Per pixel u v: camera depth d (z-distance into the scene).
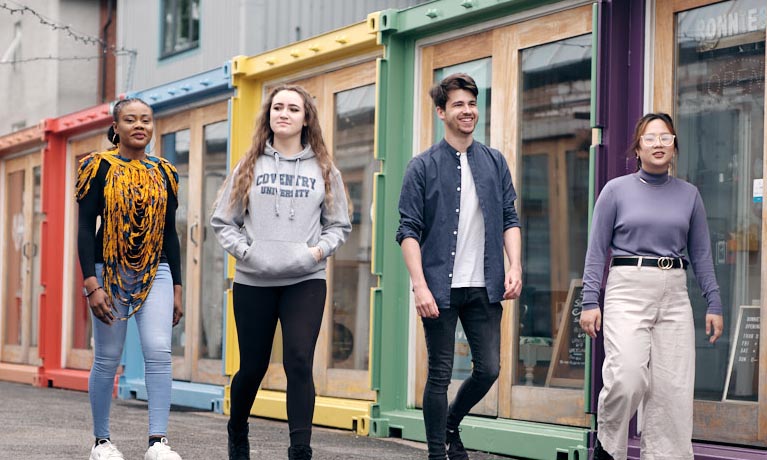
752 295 6.17
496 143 7.77
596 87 6.61
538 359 7.39
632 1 6.72
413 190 5.67
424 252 5.68
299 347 5.45
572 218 7.23
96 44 18.86
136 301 5.84
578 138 7.18
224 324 10.05
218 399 10.15
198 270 11.05
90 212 5.82
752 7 6.21
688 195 5.61
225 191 5.62
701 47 6.44
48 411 9.91
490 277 5.62
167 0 14.95
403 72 8.46
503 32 7.70
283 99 5.59
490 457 7.12
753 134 6.19
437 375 5.60
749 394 6.16
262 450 7.29
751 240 6.18
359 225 9.04
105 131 12.90
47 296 13.61
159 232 5.90
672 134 5.60
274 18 13.39
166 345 5.84
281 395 9.59
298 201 5.55
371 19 8.54
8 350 15.15
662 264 5.50
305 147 5.69
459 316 5.74
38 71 19.28
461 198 5.66
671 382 5.51
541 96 7.43
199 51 14.25
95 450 5.99
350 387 8.97
